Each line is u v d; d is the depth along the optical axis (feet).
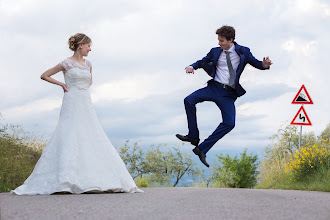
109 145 21.75
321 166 35.12
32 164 35.14
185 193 19.61
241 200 15.39
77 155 20.84
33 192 19.79
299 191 26.16
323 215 11.21
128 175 21.53
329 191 29.48
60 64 22.04
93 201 15.20
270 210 12.21
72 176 20.13
